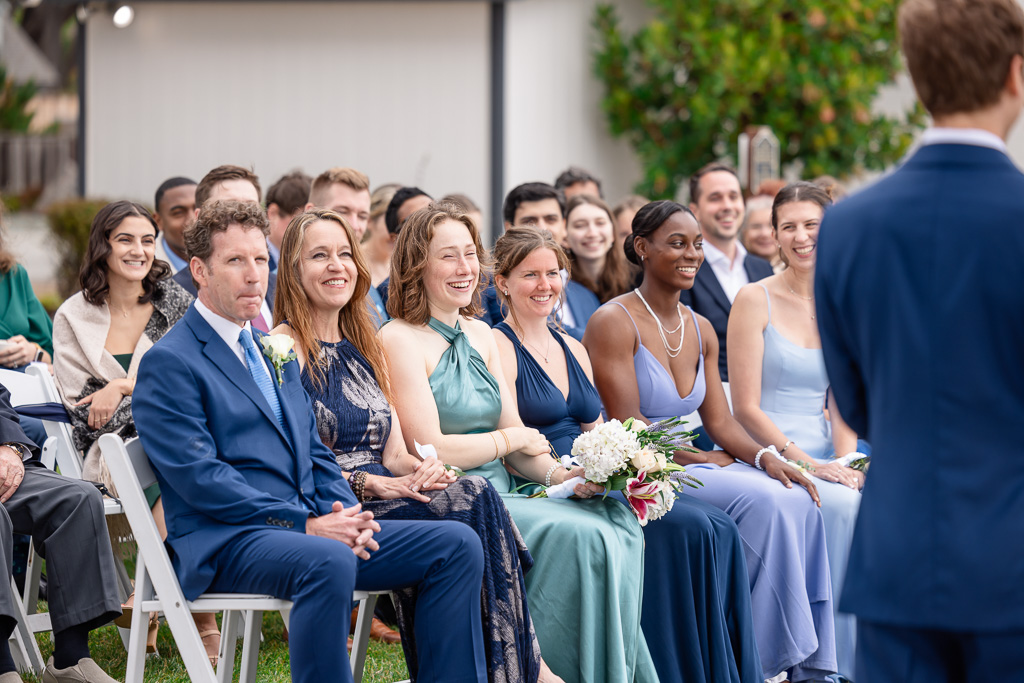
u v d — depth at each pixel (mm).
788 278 6281
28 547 5676
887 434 2943
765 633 5316
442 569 4270
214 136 13078
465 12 12812
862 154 13969
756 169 11438
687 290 7617
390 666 5473
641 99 13945
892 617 2875
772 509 5355
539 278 5613
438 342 5289
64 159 21203
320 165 13031
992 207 2854
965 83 2930
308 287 4809
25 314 7027
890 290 2930
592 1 13969
